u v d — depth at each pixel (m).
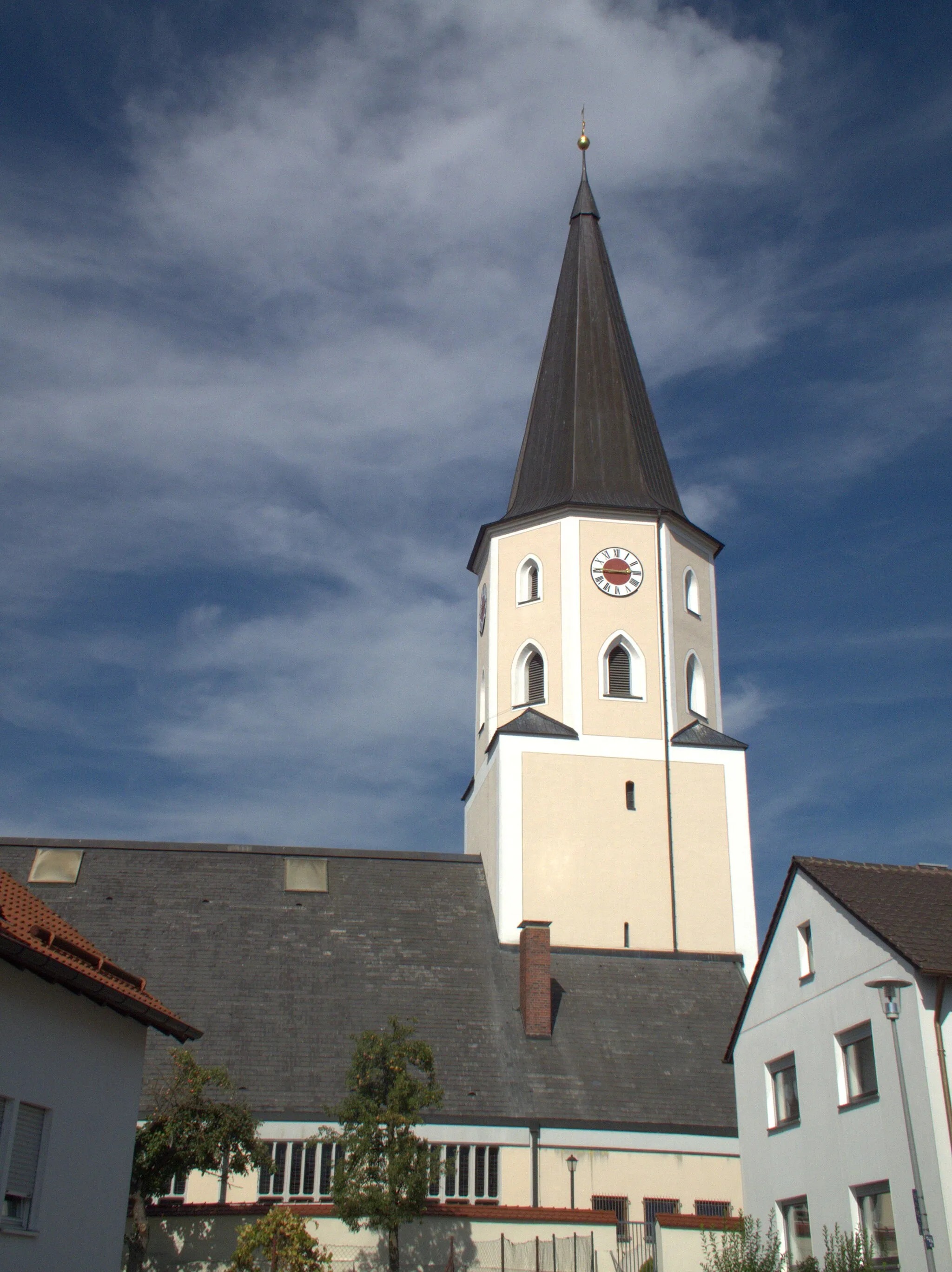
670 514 55.25
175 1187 39.03
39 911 25.77
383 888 50.97
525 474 58.03
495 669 54.47
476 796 55.78
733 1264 30.14
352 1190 34.88
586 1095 43.06
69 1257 24.30
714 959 49.44
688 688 54.34
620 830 50.84
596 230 63.12
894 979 24.92
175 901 49.19
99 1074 25.64
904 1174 27.45
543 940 46.38
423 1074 42.84
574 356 59.12
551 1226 37.84
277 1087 41.59
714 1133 42.56
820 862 32.84
